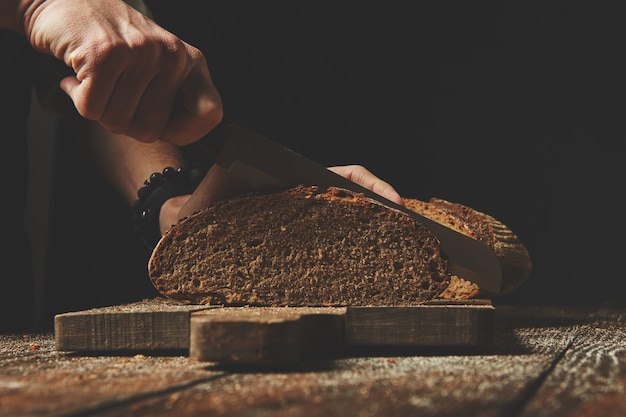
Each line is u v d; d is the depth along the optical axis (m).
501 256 1.97
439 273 1.38
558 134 4.61
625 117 4.55
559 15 4.57
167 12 4.34
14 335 1.68
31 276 2.44
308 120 4.58
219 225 1.40
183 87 1.42
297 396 0.84
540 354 1.23
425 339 1.22
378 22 4.57
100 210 4.13
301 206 1.39
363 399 0.82
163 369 1.06
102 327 1.23
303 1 4.51
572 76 4.59
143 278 4.23
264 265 1.40
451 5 4.59
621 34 4.54
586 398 0.83
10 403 0.81
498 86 4.62
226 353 1.02
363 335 1.22
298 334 1.05
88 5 1.38
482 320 1.22
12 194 2.33
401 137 4.63
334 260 1.39
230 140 1.46
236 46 4.48
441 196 4.65
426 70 4.61
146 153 2.29
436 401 0.80
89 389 0.89
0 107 2.24
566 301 4.62
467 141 4.64
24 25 1.46
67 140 3.73
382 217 1.39
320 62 4.55
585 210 4.61
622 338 1.54
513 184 4.63
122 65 1.33
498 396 0.83
